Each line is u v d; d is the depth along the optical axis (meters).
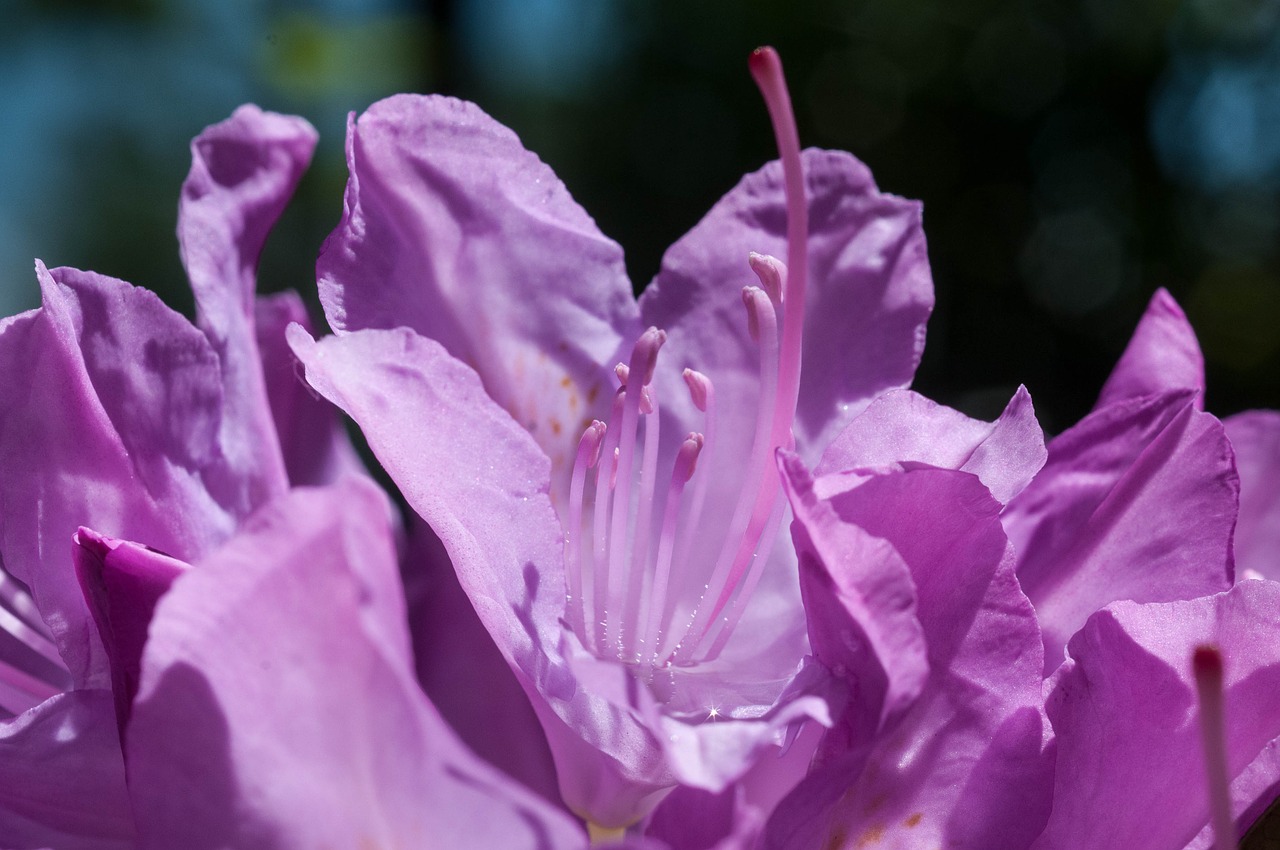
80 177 0.70
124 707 0.17
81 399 0.18
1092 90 0.86
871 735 0.17
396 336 0.18
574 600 0.18
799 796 0.16
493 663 0.20
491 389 0.19
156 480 0.18
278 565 0.15
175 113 0.69
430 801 0.16
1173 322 0.20
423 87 0.50
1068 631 0.19
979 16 0.86
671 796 0.17
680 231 0.83
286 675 0.16
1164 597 0.19
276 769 0.16
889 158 0.85
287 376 0.21
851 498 0.17
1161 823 0.18
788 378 0.18
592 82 0.85
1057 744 0.18
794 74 0.85
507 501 0.18
